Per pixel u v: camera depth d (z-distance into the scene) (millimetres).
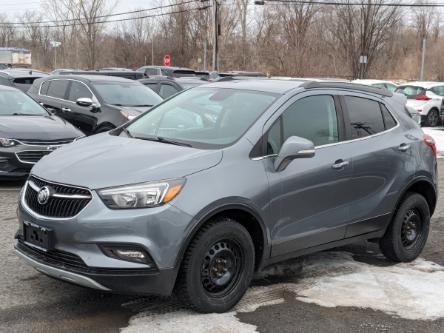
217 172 4348
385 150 5613
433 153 6234
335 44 46844
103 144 4891
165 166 4242
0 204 7684
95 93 11500
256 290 5023
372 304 4836
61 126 9211
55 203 4195
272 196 4617
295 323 4398
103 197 4031
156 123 5359
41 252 4270
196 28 60156
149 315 4398
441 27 68875
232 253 4477
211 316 4402
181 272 4211
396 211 5836
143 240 3986
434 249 6582
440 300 4980
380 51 47406
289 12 48844
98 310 4465
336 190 5156
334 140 5270
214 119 5035
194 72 23031
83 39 55188
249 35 53969
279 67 47156
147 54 64812
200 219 4160
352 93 5598
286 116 4965
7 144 8445
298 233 4895
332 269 5684
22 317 4305
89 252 4000
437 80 56625
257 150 4648
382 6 44125
